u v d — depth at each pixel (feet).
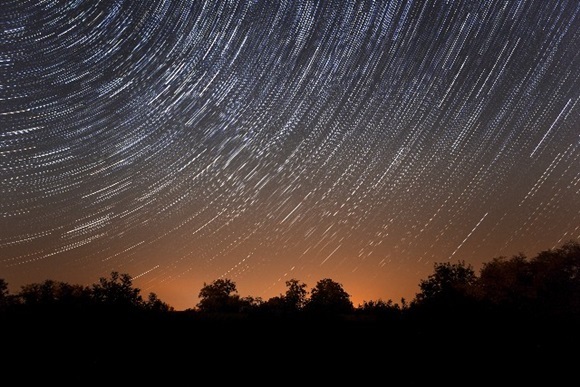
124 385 28.76
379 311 49.03
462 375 30.58
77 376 29.35
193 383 29.27
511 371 30.99
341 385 29.37
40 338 33.78
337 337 36.83
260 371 31.17
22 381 28.30
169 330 37.35
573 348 34.17
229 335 36.99
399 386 29.17
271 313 42.39
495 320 39.01
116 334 35.73
